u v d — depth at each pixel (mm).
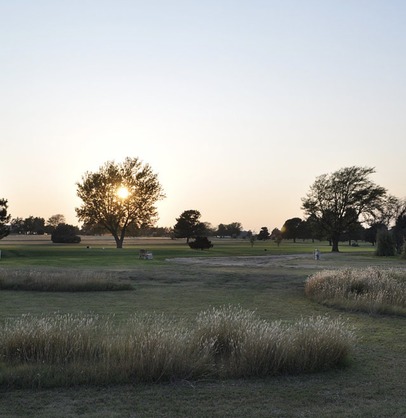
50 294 21906
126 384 8336
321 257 60062
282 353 9281
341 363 9930
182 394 7898
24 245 95250
